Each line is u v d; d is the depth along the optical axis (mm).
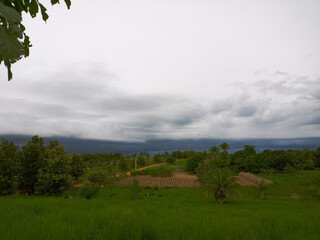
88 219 4562
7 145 51531
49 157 44781
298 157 75188
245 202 34812
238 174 70812
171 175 75500
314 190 43469
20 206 7766
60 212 6477
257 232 3473
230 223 5172
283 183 51375
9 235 2555
